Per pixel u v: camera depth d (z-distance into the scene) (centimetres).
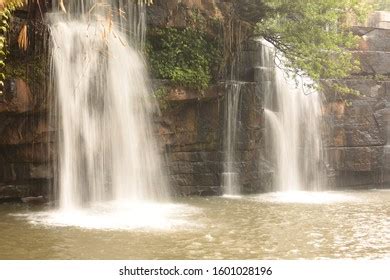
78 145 1658
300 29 2019
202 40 1970
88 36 1669
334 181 2281
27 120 1609
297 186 2180
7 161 1648
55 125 1623
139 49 1831
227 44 2008
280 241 1223
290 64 2067
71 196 1644
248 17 2089
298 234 1300
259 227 1375
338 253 1118
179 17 1916
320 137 2247
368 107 2355
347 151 2300
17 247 1123
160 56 1889
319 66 2002
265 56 2152
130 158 1777
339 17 2181
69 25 1672
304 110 2211
